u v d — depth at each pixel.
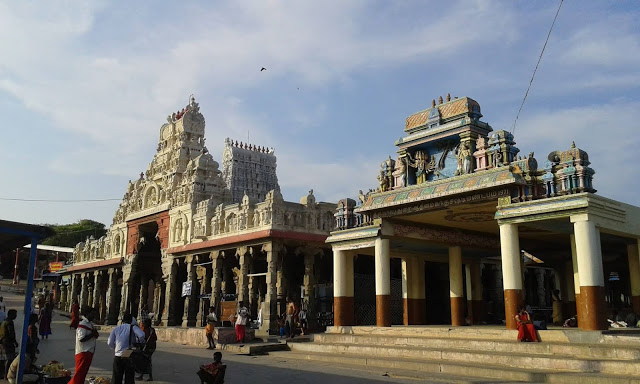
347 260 21.77
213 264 29.80
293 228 27.00
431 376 13.18
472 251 24.05
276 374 14.08
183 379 13.56
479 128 17.14
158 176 38.69
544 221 14.95
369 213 20.08
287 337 23.48
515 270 15.07
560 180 14.48
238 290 28.25
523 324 14.27
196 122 38.91
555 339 13.77
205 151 38.53
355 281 27.78
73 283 52.12
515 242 15.24
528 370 12.51
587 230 13.58
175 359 18.00
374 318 27.17
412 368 14.55
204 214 31.38
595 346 12.52
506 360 13.48
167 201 36.12
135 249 39.72
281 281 26.70
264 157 63.00
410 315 23.70
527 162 15.23
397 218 19.80
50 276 59.81
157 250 41.12
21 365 10.11
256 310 32.50
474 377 12.90
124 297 39.50
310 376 13.66
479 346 14.98
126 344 10.80
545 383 11.84
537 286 35.00
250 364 16.42
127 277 39.84
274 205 26.45
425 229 20.91
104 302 48.00
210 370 10.91
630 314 18.11
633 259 17.70
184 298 35.88
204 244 30.27
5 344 13.24
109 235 45.12
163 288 41.12
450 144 17.83
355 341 18.73
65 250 78.50
